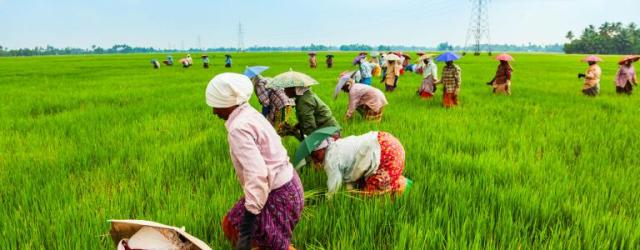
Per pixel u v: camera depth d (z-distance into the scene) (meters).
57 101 12.08
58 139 6.79
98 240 3.22
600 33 162.38
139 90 15.32
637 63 48.09
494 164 5.24
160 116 9.15
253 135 2.43
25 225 3.42
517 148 6.26
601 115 9.36
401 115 9.05
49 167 5.23
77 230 3.37
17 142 6.59
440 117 8.83
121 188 4.31
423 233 3.36
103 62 53.00
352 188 4.20
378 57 21.98
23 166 5.24
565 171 5.03
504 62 13.45
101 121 8.50
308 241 3.42
